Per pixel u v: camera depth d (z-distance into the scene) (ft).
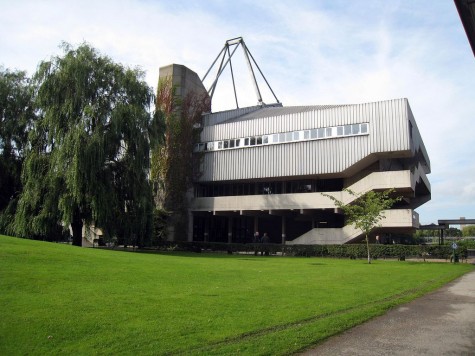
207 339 21.94
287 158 132.26
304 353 20.54
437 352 21.07
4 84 107.14
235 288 39.37
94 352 19.57
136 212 102.89
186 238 145.28
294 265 71.72
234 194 153.17
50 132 95.71
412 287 44.55
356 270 63.46
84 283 37.47
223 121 160.35
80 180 90.74
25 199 93.71
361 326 26.32
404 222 106.73
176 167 145.38
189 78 161.07
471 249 147.13
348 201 117.39
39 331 22.38
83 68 98.48
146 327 23.93
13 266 41.37
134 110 100.68
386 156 122.83
